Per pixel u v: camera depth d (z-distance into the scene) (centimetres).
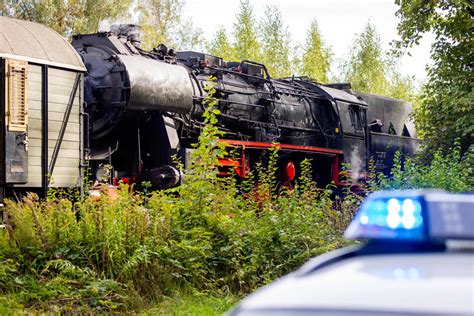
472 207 159
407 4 2061
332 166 2247
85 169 1325
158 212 1069
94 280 888
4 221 1001
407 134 2800
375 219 167
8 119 1156
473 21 1983
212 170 1153
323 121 2283
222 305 905
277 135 2020
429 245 158
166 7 4828
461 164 1738
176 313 852
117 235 952
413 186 1579
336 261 160
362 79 5438
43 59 1213
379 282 139
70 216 984
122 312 866
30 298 849
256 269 1036
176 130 1653
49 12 4009
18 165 1169
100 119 1512
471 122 1978
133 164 1583
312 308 131
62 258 919
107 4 4219
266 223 1126
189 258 984
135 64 1520
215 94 1827
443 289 133
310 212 1203
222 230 1065
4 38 1176
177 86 1582
